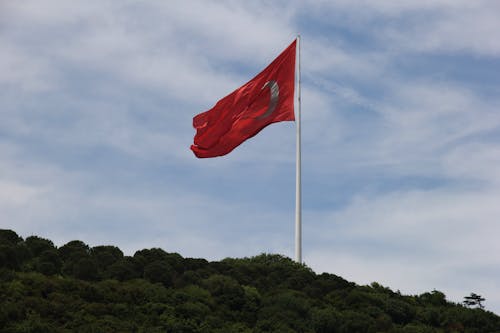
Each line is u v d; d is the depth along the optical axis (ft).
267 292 165.78
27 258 167.73
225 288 162.09
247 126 169.37
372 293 174.60
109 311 147.23
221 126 168.25
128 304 151.74
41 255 168.76
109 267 168.96
